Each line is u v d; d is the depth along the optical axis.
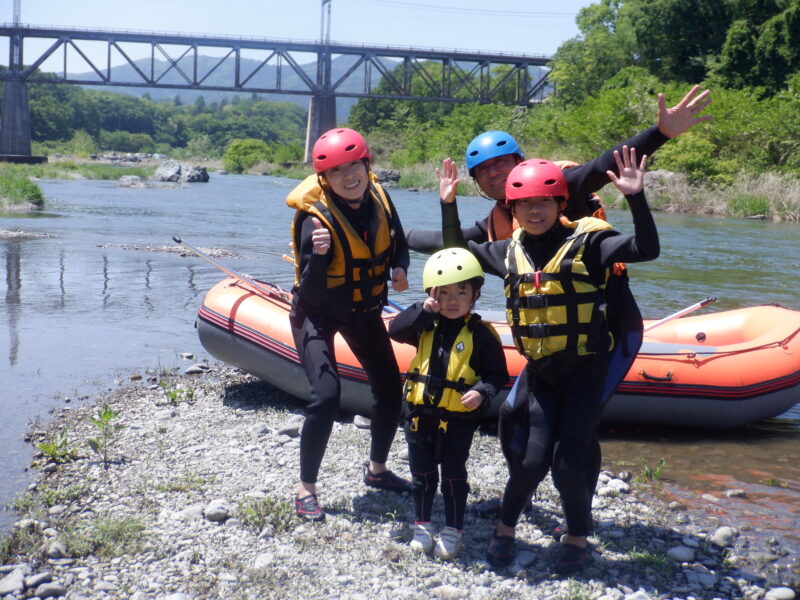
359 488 4.32
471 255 3.59
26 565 3.40
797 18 44.28
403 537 3.75
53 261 12.86
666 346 5.54
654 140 3.42
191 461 4.65
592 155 42.69
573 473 3.30
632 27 60.88
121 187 38.91
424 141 65.56
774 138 34.91
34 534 3.69
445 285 3.52
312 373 3.91
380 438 4.22
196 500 4.09
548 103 66.25
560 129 45.25
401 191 40.88
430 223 21.55
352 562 3.50
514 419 3.53
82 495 4.16
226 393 6.09
